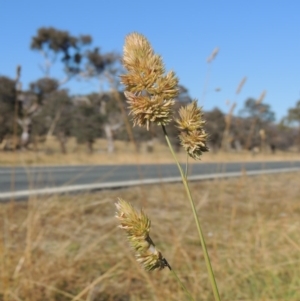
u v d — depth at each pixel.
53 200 5.78
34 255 3.84
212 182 10.53
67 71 31.03
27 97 25.98
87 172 13.96
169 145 1.11
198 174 13.92
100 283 3.70
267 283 3.46
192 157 1.12
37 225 4.42
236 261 3.93
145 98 1.07
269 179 11.45
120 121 28.72
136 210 1.11
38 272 3.59
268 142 22.53
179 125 1.12
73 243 4.51
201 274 3.77
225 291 3.54
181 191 8.30
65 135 24.52
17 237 4.22
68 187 8.54
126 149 26.72
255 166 19.58
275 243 4.41
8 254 3.68
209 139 1.13
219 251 4.32
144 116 1.08
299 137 23.83
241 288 3.62
